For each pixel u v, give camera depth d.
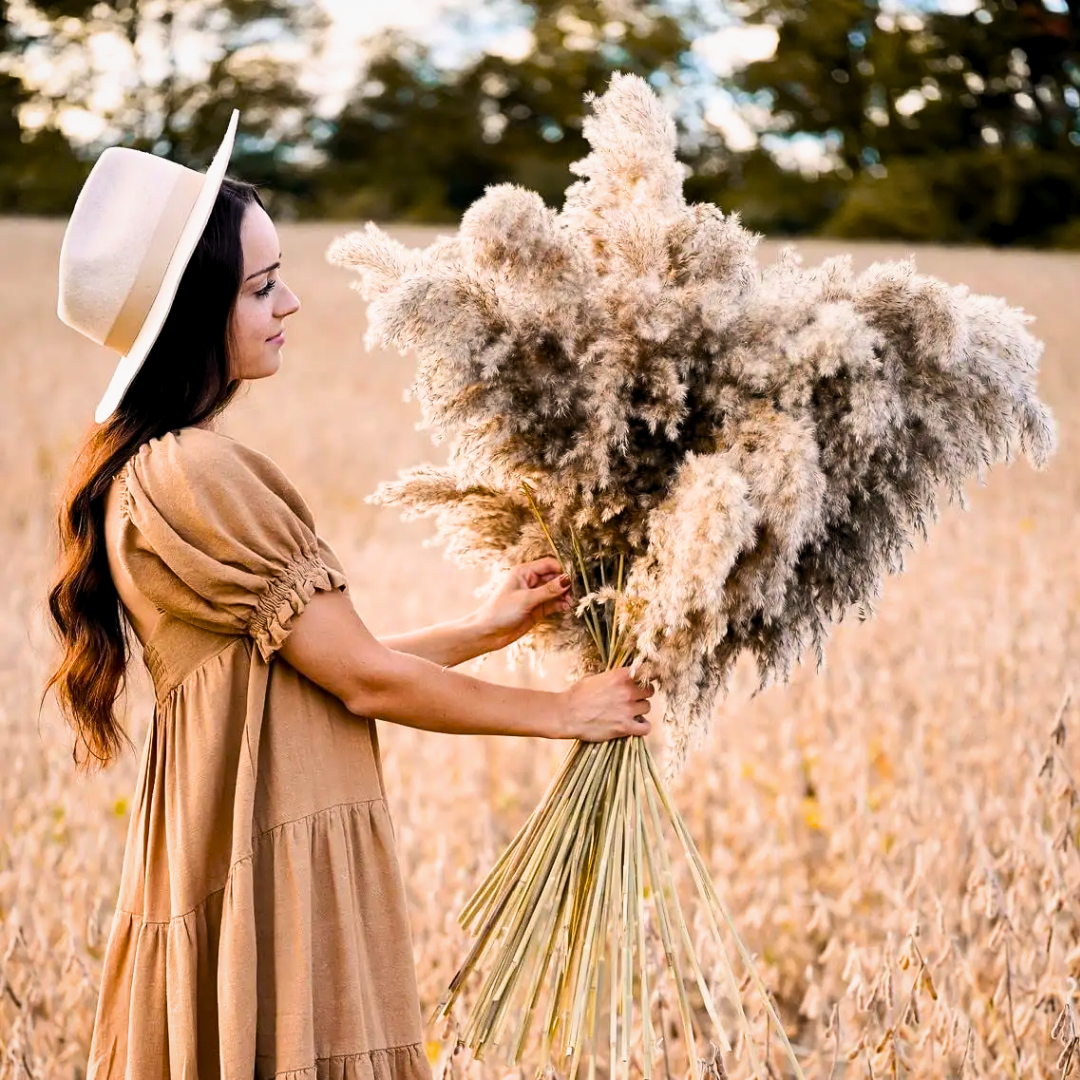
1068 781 3.07
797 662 2.25
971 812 3.65
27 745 4.46
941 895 3.60
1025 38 39.12
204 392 2.15
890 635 5.64
